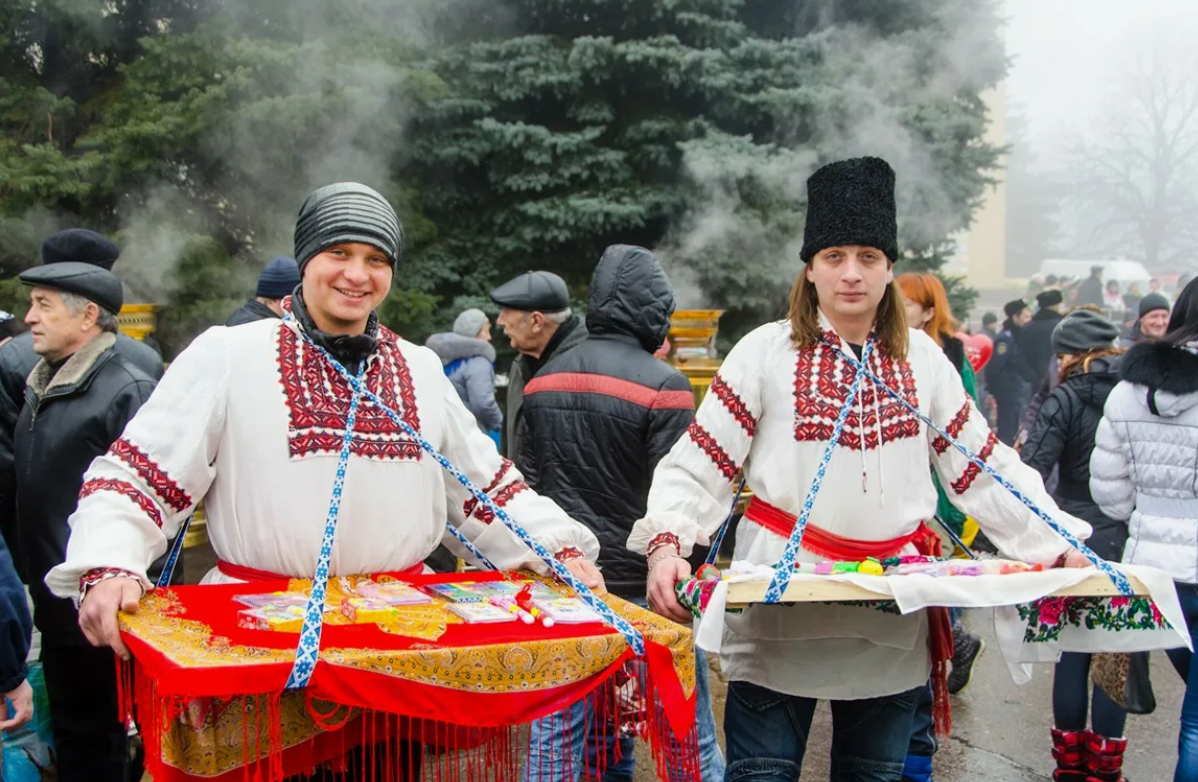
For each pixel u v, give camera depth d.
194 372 2.18
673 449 2.76
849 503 2.64
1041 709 4.93
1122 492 3.58
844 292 2.62
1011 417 12.05
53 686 3.14
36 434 3.16
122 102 9.30
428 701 1.93
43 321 3.19
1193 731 3.36
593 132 10.12
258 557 2.22
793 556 2.41
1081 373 4.24
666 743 2.24
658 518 2.63
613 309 3.51
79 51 9.62
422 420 2.36
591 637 2.08
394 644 1.96
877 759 2.68
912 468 2.70
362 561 2.28
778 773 2.66
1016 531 2.73
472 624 2.10
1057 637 2.64
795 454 2.66
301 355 2.25
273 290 4.46
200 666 1.77
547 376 3.58
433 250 10.64
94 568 2.00
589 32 10.89
